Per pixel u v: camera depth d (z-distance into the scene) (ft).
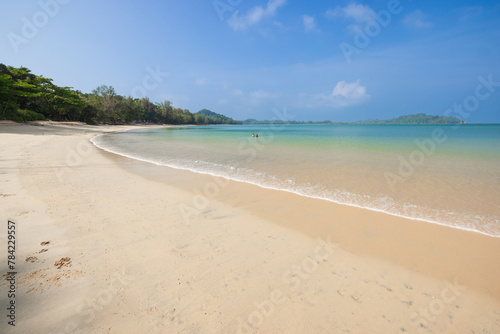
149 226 16.25
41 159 39.01
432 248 14.08
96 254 12.46
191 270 11.50
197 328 8.27
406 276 11.55
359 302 9.80
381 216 18.66
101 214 17.85
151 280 10.64
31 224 15.43
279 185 27.27
